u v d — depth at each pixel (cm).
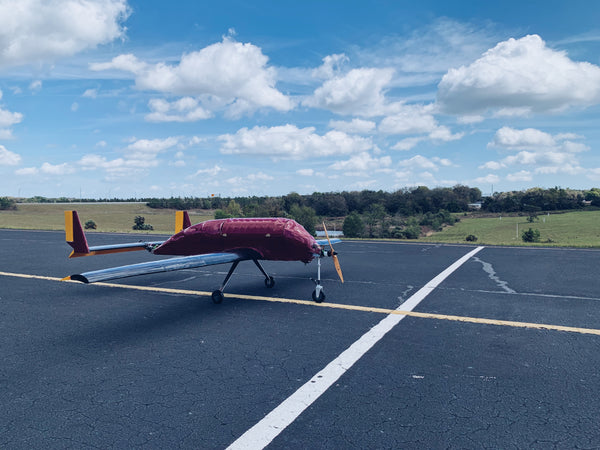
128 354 529
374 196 12275
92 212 10456
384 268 1178
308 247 828
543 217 10450
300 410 374
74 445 322
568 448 310
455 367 467
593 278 973
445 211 10762
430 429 339
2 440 330
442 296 820
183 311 748
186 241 963
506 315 677
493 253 1451
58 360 511
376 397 398
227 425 350
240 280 1051
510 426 342
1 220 6156
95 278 596
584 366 465
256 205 9675
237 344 561
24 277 1124
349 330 612
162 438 330
